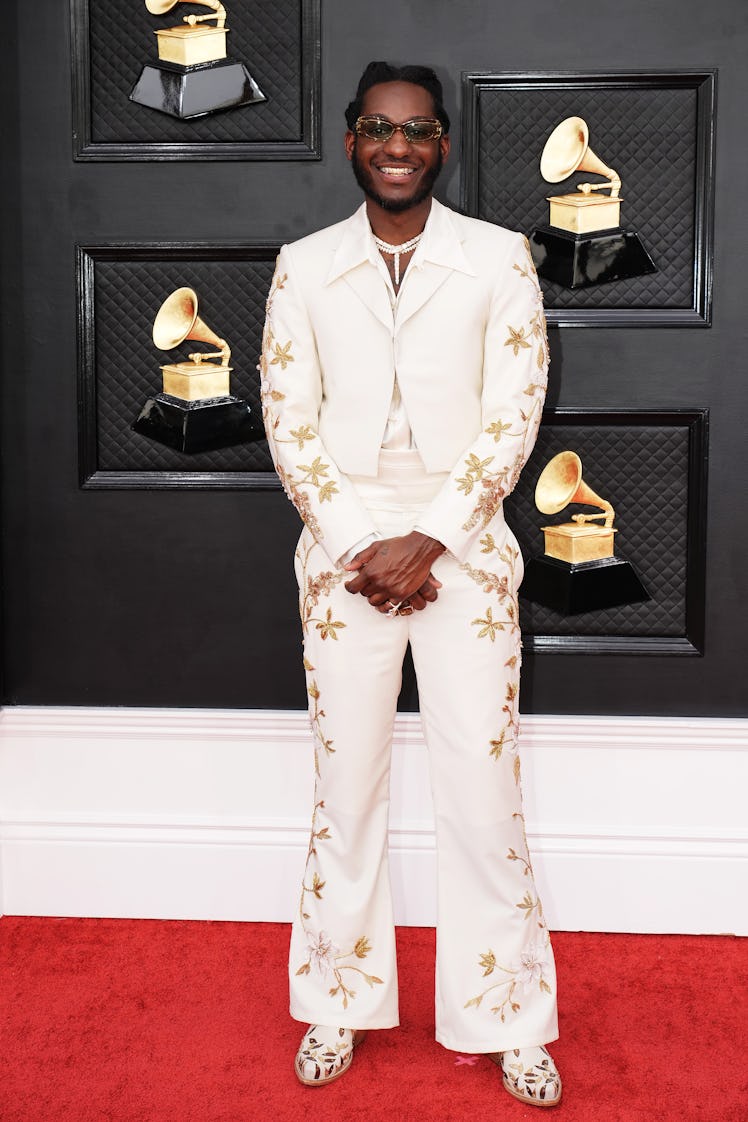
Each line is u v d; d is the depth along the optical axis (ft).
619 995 7.81
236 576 8.71
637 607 8.57
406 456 6.90
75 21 8.15
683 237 8.19
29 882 8.87
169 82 8.20
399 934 8.63
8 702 8.84
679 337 8.27
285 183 8.28
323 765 7.16
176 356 8.54
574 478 8.44
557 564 8.54
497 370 6.79
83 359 8.50
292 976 7.37
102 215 8.38
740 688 8.59
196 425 8.56
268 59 8.16
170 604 8.77
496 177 8.20
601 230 8.20
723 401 8.32
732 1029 7.43
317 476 6.80
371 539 6.68
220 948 8.43
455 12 8.04
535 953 7.11
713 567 8.49
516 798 7.08
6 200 8.40
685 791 8.59
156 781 8.81
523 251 6.84
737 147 8.08
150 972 8.09
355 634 6.92
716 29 7.98
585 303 8.30
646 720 8.50
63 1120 6.55
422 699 7.09
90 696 8.84
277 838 8.76
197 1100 6.77
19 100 8.29
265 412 7.07
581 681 8.64
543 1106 6.72
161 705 8.82
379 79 6.74
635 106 8.07
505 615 6.97
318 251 6.91
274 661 8.77
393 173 6.59
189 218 8.36
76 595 8.80
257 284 8.41
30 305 8.51
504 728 6.97
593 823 8.65
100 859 8.84
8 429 8.66
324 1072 6.95
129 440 8.62
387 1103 6.79
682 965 8.20
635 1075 6.98
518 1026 7.01
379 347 6.80
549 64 8.05
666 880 8.63
